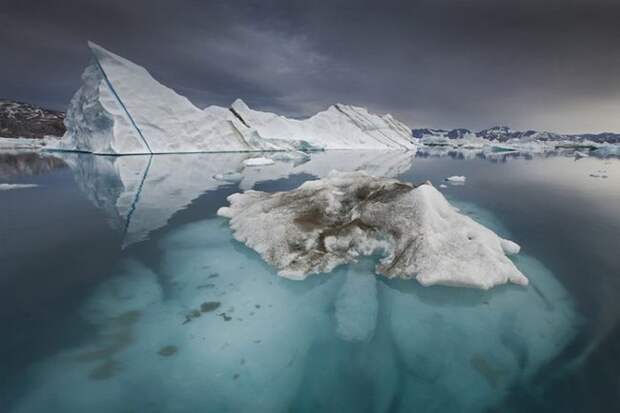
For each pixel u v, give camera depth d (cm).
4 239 834
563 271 697
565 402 376
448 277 613
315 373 427
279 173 2191
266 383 409
